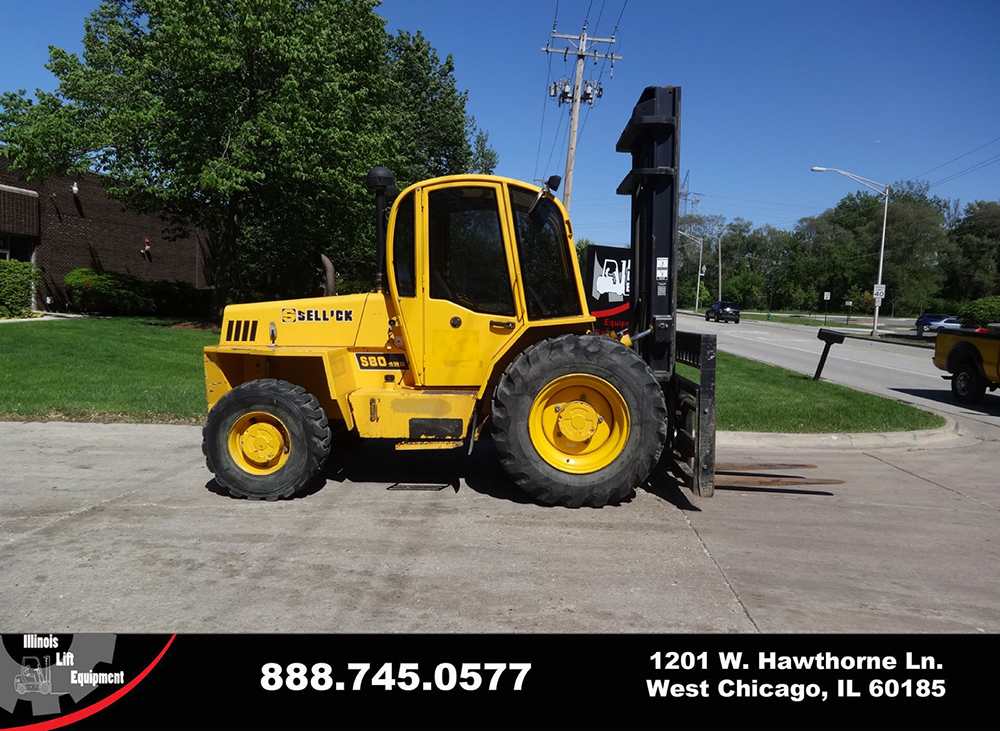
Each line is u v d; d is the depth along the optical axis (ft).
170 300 87.51
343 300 19.39
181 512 17.01
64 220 81.71
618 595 12.42
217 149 63.46
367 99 75.20
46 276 79.51
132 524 16.02
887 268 271.49
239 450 18.19
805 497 19.51
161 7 62.23
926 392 46.24
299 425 17.81
